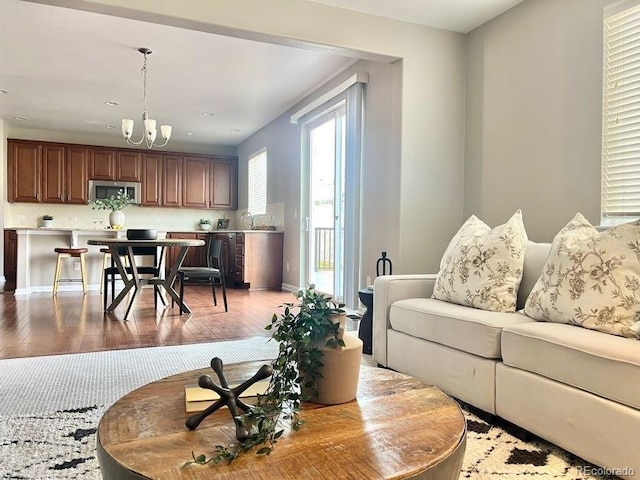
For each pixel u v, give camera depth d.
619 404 1.45
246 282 6.59
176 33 3.93
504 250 2.35
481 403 2.00
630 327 1.65
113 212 6.20
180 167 8.55
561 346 1.64
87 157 7.88
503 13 3.35
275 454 0.95
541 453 1.69
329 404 1.24
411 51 3.51
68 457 1.62
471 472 1.55
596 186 2.71
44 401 2.17
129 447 0.96
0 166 7.02
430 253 3.60
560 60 2.93
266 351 3.11
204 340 3.43
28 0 2.67
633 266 1.73
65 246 6.21
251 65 4.71
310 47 3.30
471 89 3.65
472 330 2.05
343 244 4.91
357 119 4.42
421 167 3.56
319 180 5.70
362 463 0.92
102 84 5.32
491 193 3.45
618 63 2.60
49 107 6.31
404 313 2.54
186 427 1.06
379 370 1.57
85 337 3.49
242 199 8.69
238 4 3.01
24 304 4.98
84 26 3.79
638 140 2.50
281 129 6.71
